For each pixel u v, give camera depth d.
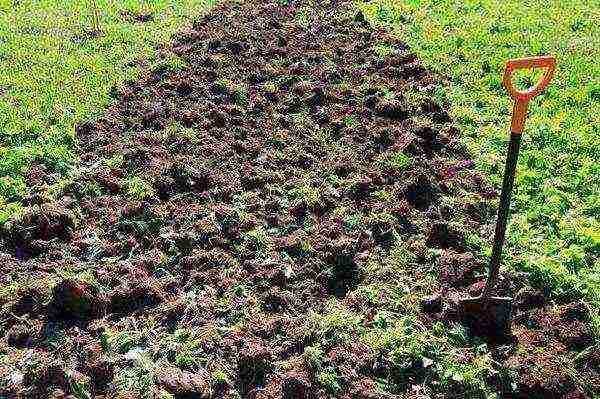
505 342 2.90
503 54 5.53
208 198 3.76
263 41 5.72
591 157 4.13
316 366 2.73
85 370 2.71
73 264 3.28
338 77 5.12
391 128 4.41
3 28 5.99
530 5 6.86
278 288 3.15
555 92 4.87
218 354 2.79
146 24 6.17
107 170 3.92
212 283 3.18
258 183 3.90
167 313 3.00
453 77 5.18
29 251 3.36
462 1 6.89
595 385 2.72
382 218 3.55
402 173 3.98
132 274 3.19
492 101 4.81
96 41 5.71
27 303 3.01
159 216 3.57
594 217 3.66
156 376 2.67
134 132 4.36
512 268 3.25
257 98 4.78
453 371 2.72
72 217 3.50
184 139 4.23
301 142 4.32
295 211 3.66
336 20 6.23
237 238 3.46
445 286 3.17
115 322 2.98
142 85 4.92
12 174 3.87
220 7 6.61
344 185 3.88
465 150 4.22
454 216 3.64
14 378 2.66
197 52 5.46
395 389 2.70
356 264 3.27
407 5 6.74
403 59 5.37
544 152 4.17
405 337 2.83
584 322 2.96
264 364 2.76
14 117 4.41
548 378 2.71
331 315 2.96
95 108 4.58
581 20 6.38
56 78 4.99
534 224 3.60
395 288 3.14
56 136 4.23
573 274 3.24
